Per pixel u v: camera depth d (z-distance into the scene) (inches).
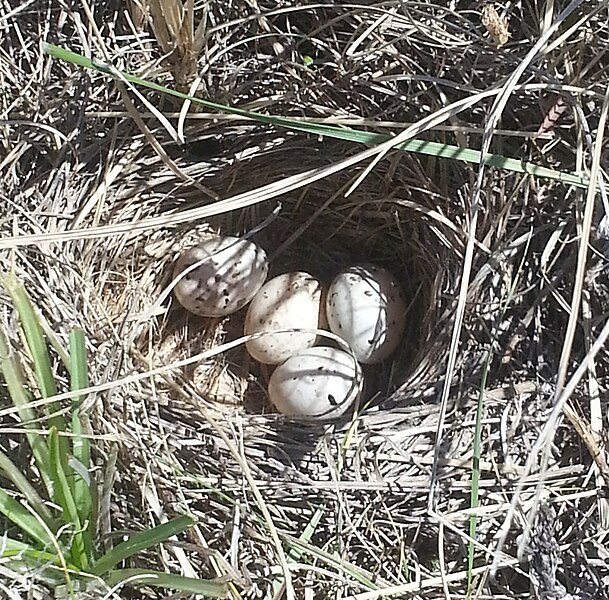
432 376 9.5
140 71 9.5
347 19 9.6
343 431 9.5
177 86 9.4
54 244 9.4
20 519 8.1
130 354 9.6
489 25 8.7
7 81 9.5
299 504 9.1
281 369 9.7
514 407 9.2
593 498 9.0
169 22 8.8
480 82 9.4
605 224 8.5
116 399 9.0
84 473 8.0
